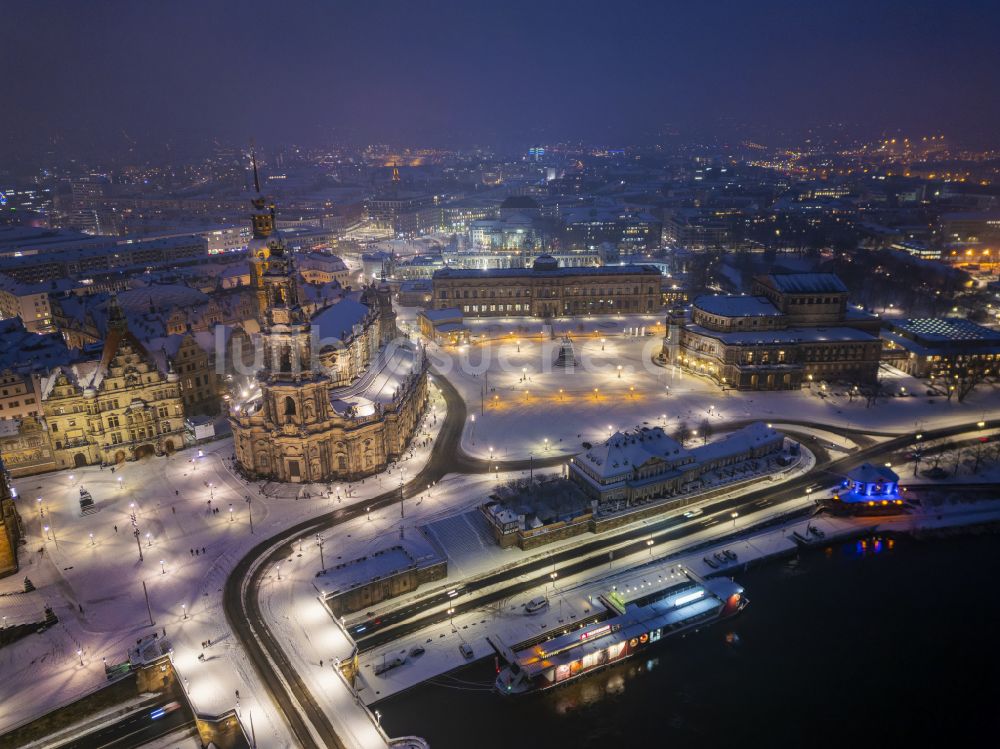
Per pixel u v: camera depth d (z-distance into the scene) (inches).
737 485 5413.4
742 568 4478.3
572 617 3983.8
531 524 4650.6
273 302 5157.5
